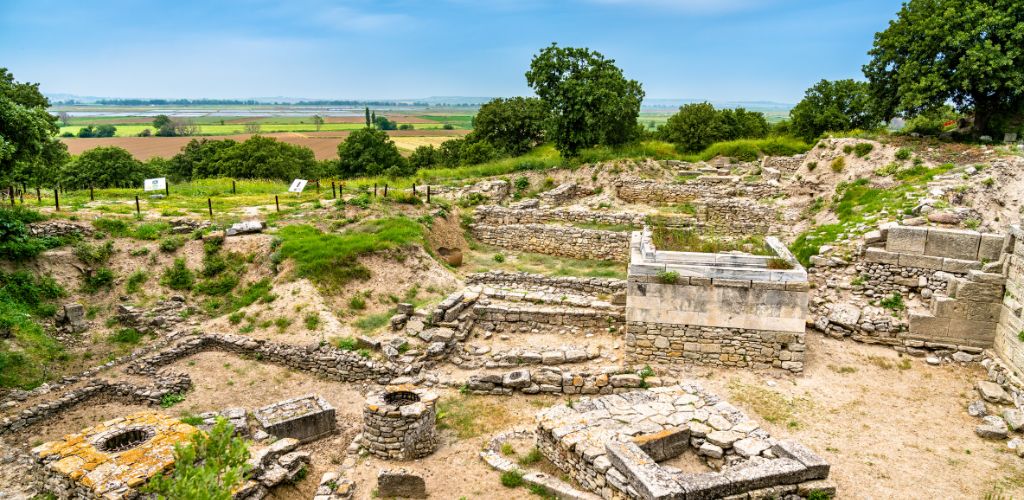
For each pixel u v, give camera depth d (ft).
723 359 56.54
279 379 59.67
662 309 56.39
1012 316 53.01
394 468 42.27
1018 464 42.88
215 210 94.27
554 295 69.56
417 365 58.65
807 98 165.78
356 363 59.00
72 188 153.28
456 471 43.98
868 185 92.58
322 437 49.80
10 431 49.55
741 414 44.45
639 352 57.67
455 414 52.80
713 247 61.31
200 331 66.08
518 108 199.82
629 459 37.09
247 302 70.38
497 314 66.03
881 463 43.16
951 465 42.88
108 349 63.57
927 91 97.40
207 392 56.80
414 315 66.80
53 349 61.21
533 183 132.36
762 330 55.26
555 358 58.80
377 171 184.65
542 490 40.34
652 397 47.88
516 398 55.36
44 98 113.19
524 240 99.81
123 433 42.68
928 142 99.55
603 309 65.46
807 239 77.71
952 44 93.40
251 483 38.91
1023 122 101.24
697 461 41.60
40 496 39.50
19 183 115.14
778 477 36.35
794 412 50.16
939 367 56.95
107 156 161.89
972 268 58.80
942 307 57.67
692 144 163.12
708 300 55.47
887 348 60.03
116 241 77.20
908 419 49.21
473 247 99.60
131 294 71.61
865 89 113.19
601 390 55.31
